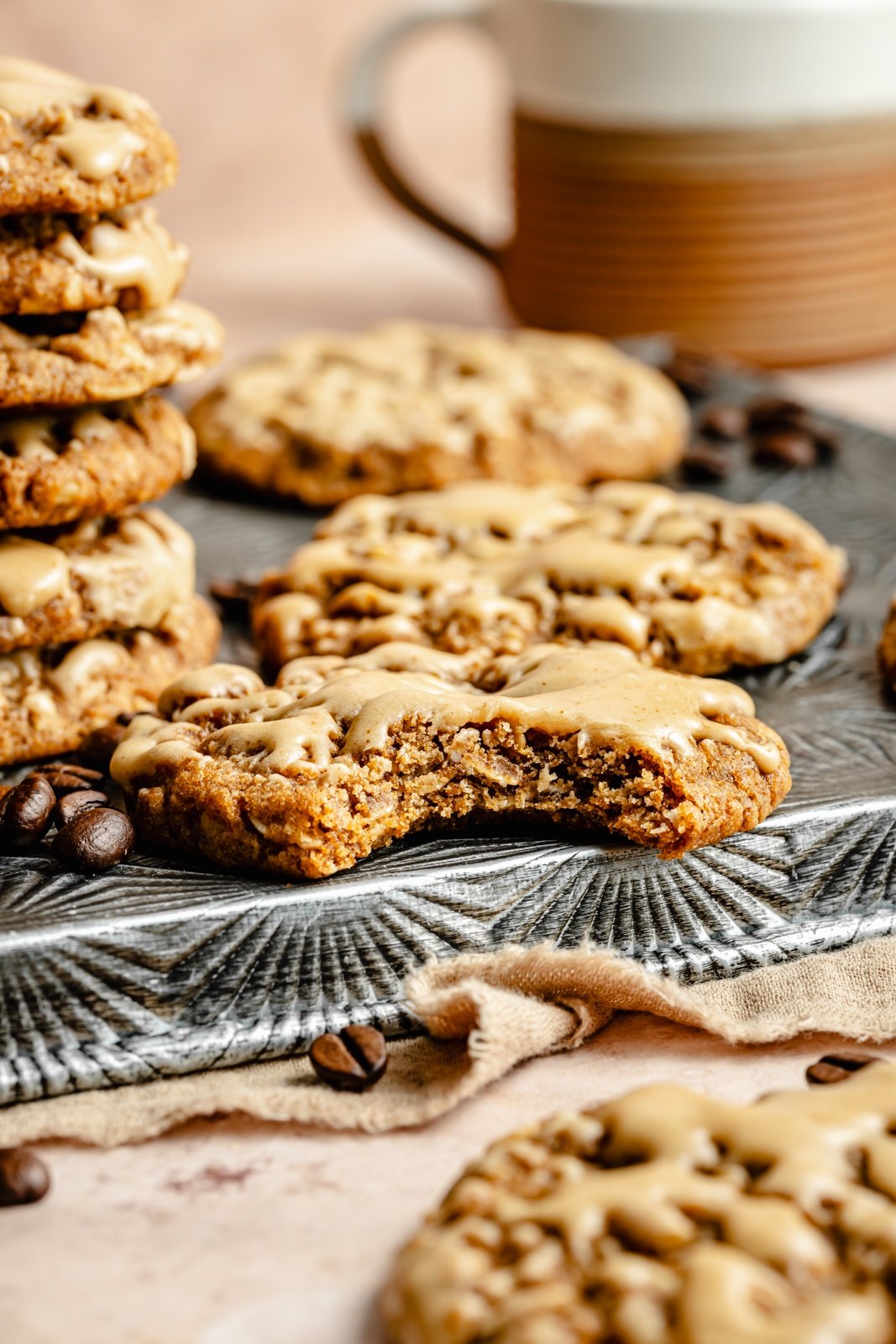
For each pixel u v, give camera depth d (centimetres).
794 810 45
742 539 51
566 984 44
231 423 57
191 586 49
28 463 46
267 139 89
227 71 86
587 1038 44
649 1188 39
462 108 95
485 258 69
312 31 88
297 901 44
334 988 44
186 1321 40
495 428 57
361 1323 40
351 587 50
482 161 96
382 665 47
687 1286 38
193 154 87
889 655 49
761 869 45
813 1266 39
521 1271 39
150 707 48
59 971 43
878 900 45
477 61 95
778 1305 38
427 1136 42
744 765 45
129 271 46
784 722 48
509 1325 38
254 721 46
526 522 52
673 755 45
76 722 47
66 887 44
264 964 43
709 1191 39
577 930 45
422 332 61
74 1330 40
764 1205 39
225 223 89
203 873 44
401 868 44
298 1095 42
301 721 45
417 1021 44
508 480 56
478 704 45
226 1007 43
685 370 62
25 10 80
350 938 44
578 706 45
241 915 43
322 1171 42
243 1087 43
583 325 66
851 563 54
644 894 45
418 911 44
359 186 92
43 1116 42
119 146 45
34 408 46
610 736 45
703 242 64
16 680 47
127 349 46
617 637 49
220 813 44
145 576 48
